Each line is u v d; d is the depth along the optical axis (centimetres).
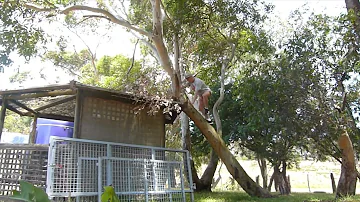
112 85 1294
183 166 671
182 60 1051
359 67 665
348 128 753
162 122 741
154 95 673
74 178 496
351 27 671
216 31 1014
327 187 1859
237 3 926
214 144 842
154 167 611
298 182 2030
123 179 551
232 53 995
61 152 496
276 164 1193
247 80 784
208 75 1107
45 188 478
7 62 620
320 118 704
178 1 838
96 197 513
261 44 879
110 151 562
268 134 963
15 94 665
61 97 716
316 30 696
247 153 1531
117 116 660
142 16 1105
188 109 799
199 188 1139
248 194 869
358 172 827
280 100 716
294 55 705
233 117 1257
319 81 694
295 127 720
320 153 893
